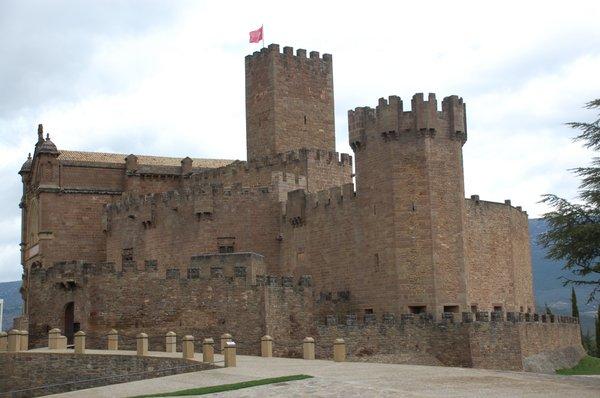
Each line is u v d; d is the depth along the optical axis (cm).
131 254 9225
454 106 7406
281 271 8650
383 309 7231
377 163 7431
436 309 6994
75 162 10119
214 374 4638
